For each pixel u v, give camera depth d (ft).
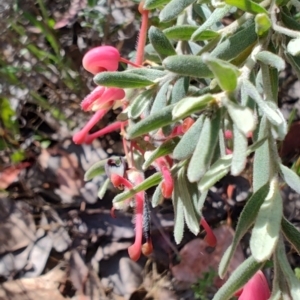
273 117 0.30
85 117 0.76
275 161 0.32
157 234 0.71
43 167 0.77
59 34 0.78
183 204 0.38
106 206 0.74
